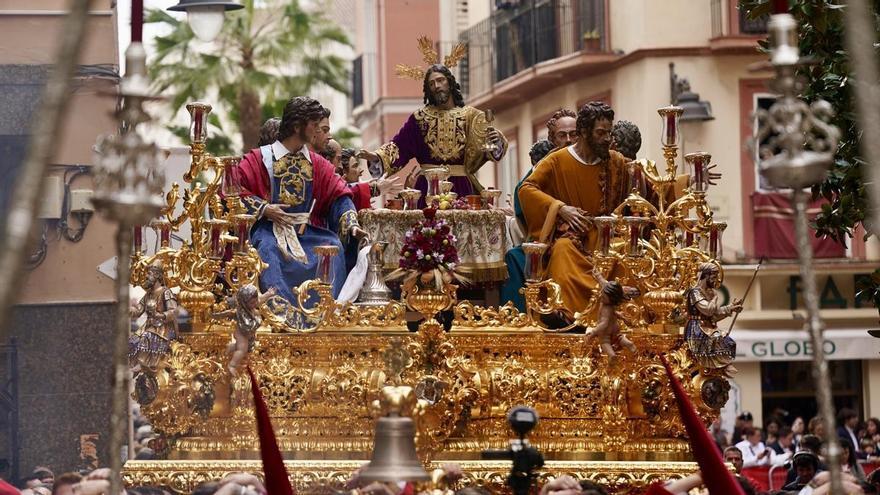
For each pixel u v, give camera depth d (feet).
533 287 36.70
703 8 107.45
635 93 108.58
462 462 35.12
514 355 36.58
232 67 108.68
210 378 36.17
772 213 107.34
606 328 36.32
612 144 43.04
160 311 36.37
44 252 49.14
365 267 37.37
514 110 124.77
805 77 39.70
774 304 108.58
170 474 35.27
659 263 37.04
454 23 139.85
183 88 106.83
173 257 36.60
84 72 46.91
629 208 39.32
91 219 49.70
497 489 35.06
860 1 19.11
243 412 35.96
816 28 38.55
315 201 39.91
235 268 37.06
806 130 21.90
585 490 32.04
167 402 35.96
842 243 42.50
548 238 39.22
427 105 44.68
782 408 108.58
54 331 50.06
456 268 38.11
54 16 46.16
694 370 36.86
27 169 16.22
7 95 45.19
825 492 38.29
